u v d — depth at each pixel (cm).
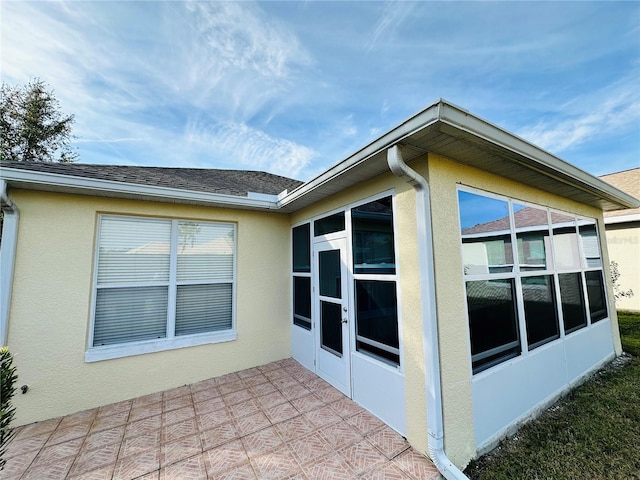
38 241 335
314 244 443
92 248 365
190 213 432
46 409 326
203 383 412
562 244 429
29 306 327
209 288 450
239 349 459
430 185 257
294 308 507
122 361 371
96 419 321
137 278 396
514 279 332
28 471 240
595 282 505
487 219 308
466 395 259
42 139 1198
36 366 326
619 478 234
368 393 323
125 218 395
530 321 347
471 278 283
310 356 449
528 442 282
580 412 334
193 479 229
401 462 243
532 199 376
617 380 418
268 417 316
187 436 285
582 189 393
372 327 322
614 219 907
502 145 239
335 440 273
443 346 248
